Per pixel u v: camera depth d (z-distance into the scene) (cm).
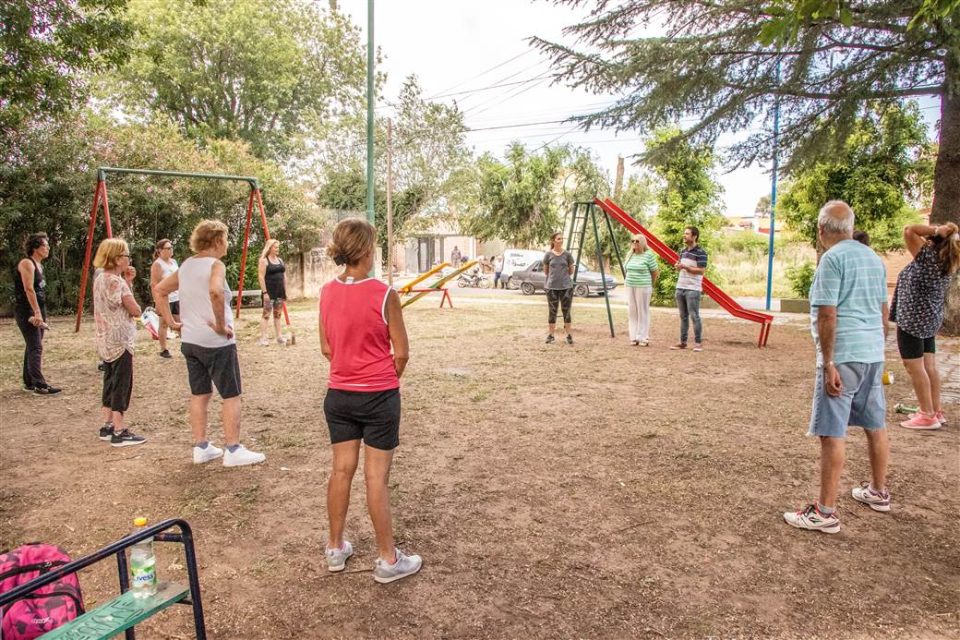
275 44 2895
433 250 4428
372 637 260
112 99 2883
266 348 1015
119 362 509
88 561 174
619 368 847
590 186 3219
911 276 534
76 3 1220
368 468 299
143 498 406
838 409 345
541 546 339
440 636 261
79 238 1567
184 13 2716
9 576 195
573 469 456
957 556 328
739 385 741
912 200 1689
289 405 646
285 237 2002
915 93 1071
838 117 1130
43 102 1198
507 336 1165
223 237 458
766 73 1152
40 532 358
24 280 676
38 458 483
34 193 1450
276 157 3203
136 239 1648
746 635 261
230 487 425
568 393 698
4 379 776
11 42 1075
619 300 2130
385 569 301
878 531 355
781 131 1240
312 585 301
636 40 1184
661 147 1280
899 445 506
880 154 1587
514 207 3306
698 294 995
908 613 277
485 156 3366
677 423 575
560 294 1062
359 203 2759
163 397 680
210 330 449
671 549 335
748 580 304
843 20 280
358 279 296
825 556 327
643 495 408
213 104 2958
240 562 324
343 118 2755
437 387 727
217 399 678
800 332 1259
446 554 330
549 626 267
